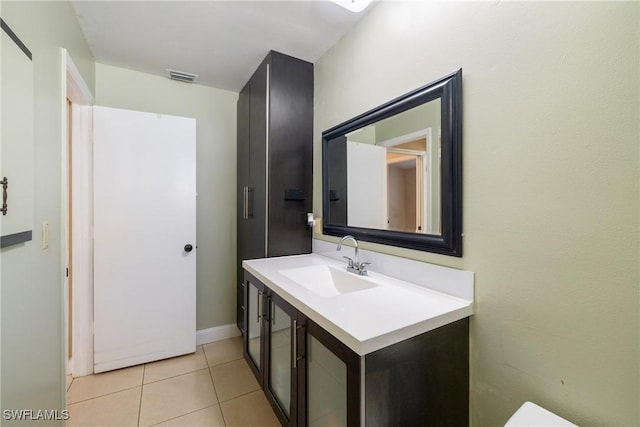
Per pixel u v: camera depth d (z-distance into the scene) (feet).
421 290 4.18
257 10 5.28
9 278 2.99
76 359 6.47
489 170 3.45
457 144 3.74
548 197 2.93
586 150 2.67
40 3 3.78
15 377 3.12
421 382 3.23
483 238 3.53
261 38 6.15
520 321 3.19
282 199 6.79
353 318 3.19
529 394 3.13
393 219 4.80
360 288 4.83
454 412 3.57
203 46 6.48
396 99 4.63
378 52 5.12
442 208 3.92
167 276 7.32
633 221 2.41
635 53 2.39
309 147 7.12
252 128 7.57
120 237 6.84
